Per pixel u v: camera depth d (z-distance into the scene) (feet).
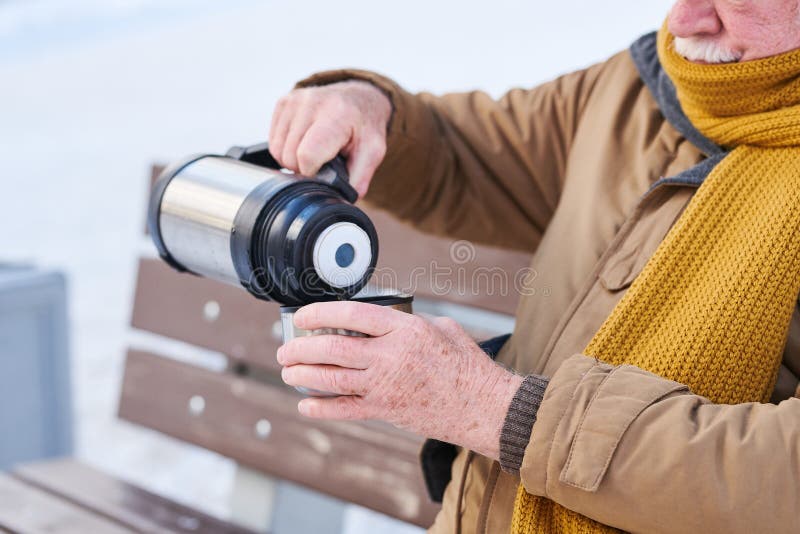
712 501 2.68
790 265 3.17
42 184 19.30
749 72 3.35
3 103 28.43
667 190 3.60
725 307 3.16
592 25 16.93
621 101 4.10
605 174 3.94
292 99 3.81
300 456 5.22
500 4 21.70
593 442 2.82
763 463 2.68
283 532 5.65
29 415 7.30
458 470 3.76
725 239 3.27
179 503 5.34
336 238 3.03
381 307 2.96
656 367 3.19
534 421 2.95
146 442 9.18
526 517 3.14
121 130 23.53
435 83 15.87
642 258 3.52
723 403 3.15
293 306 3.07
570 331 3.56
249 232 3.09
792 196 3.23
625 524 2.83
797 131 3.28
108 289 13.15
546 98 4.50
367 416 3.05
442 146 4.48
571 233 3.91
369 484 4.96
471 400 3.02
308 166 3.49
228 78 26.94
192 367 5.76
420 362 2.95
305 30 28.78
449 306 5.56
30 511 5.15
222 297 5.63
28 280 7.14
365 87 4.09
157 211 3.54
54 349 7.40
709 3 3.38
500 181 4.56
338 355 2.91
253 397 5.46
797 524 2.65
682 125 3.79
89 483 5.57
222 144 20.16
